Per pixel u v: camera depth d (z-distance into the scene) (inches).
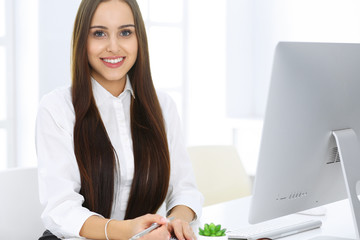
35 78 126.9
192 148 102.3
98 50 73.6
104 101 77.4
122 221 63.7
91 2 73.3
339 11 164.6
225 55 175.6
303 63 56.7
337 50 59.5
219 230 61.3
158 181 77.4
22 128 130.0
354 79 61.7
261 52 183.0
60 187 70.0
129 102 79.4
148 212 78.0
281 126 56.9
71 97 76.2
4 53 127.0
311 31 171.0
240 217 76.9
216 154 105.0
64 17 130.6
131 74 79.0
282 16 177.5
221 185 103.5
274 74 55.4
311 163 60.3
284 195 59.6
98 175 73.0
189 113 177.3
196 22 175.2
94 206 72.9
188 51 175.3
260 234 62.6
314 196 62.7
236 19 178.1
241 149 177.5
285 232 64.8
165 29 168.1
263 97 183.5
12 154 130.0
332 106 60.1
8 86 128.0
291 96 56.7
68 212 67.9
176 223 61.8
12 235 76.4
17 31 127.6
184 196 78.7
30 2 126.0
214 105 177.8
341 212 77.6
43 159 72.4
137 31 76.3
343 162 60.4
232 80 179.2
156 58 166.2
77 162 72.7
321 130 59.8
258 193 57.8
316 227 68.7
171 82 171.8
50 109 73.7
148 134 77.7
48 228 69.4
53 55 129.4
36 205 79.4
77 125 73.8
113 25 73.2
